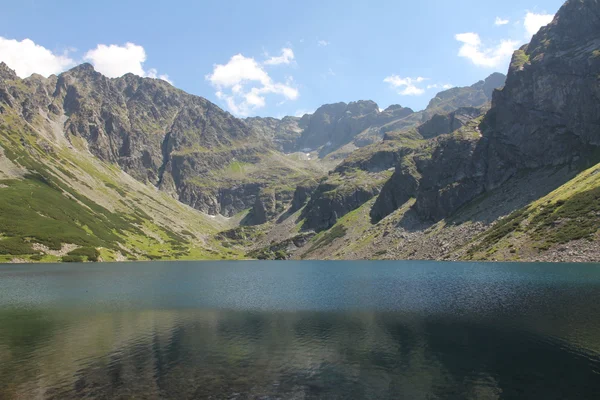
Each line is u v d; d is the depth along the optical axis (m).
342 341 49.81
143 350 47.28
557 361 40.56
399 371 39.28
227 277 148.75
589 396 32.94
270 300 84.56
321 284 114.88
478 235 194.38
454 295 81.62
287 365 41.56
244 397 34.00
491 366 39.75
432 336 50.72
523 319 57.22
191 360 43.50
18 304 81.38
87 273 158.12
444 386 35.50
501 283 94.19
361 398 33.47
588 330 50.75
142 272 171.75
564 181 198.88
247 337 52.50
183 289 107.50
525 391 34.06
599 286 84.44
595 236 134.25
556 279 95.94
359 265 199.38
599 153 199.62
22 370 40.75
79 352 46.72
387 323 58.66
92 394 34.84
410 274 132.12
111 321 63.56
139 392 35.16
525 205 198.00
